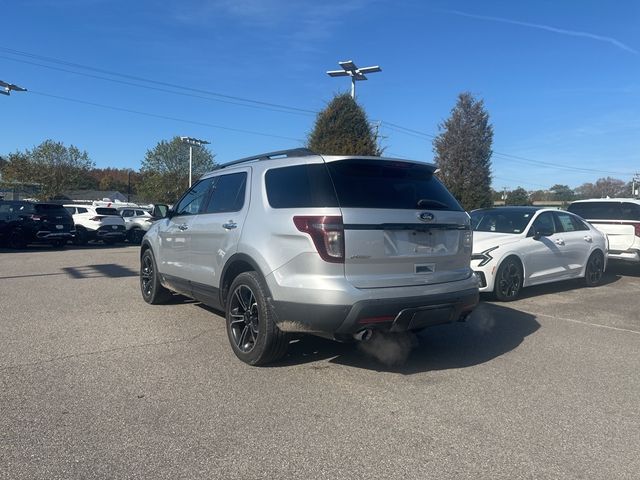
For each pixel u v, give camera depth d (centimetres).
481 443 337
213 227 540
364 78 2030
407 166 473
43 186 5203
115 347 531
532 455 323
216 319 654
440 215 467
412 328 449
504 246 806
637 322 684
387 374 464
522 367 491
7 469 298
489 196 2720
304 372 464
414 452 324
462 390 429
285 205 451
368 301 412
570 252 921
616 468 309
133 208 2608
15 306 724
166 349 526
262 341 456
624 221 1081
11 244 1825
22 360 488
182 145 6350
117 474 295
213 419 367
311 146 1609
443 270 472
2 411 375
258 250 457
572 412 388
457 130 2709
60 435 340
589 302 823
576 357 525
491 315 712
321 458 316
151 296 730
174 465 305
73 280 968
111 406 386
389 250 434
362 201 432
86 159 5450
